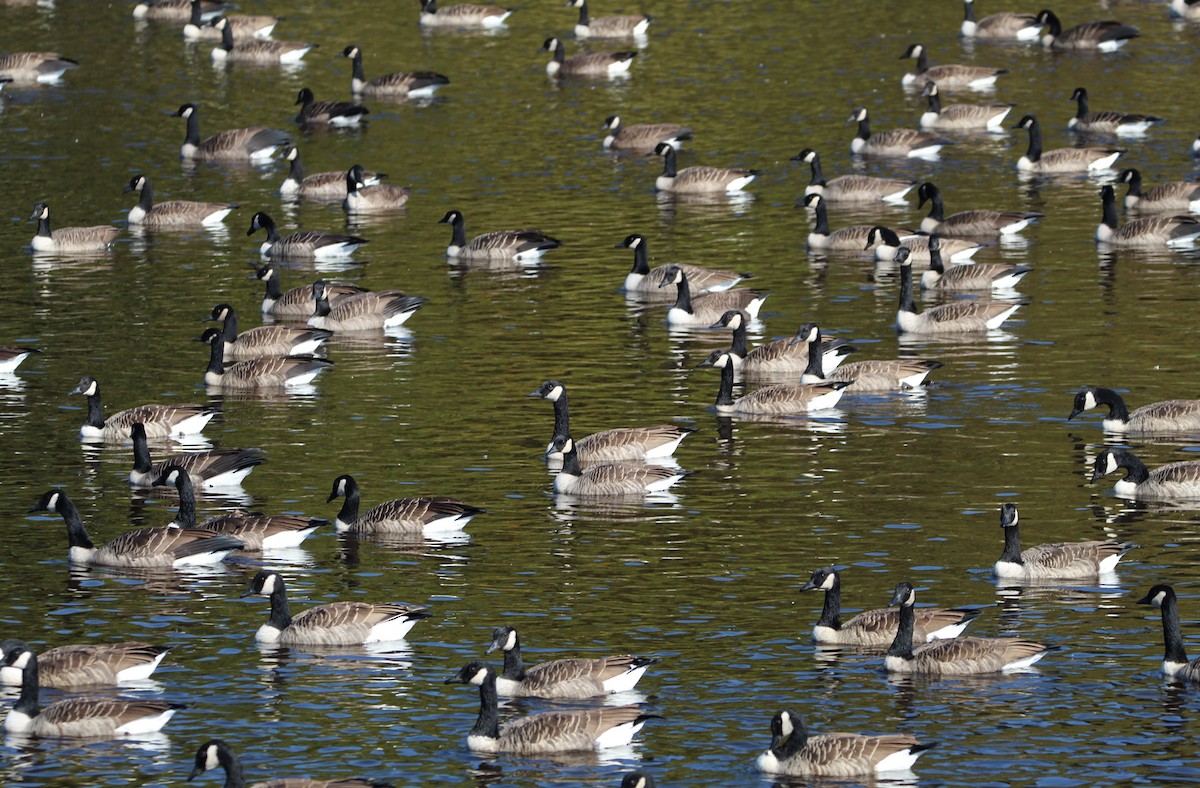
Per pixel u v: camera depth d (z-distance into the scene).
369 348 58.56
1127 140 86.31
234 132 86.44
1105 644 35.34
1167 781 29.81
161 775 30.86
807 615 37.12
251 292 65.31
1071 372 53.66
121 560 40.53
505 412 51.53
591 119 93.00
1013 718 32.28
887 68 101.75
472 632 36.53
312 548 41.62
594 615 37.25
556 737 31.31
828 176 81.75
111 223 75.62
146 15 118.25
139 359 57.12
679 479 45.47
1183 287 62.75
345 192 80.62
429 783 30.27
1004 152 86.06
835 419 50.16
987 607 37.22
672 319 60.62
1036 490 44.06
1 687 35.38
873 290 64.31
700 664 34.88
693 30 112.62
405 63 105.88
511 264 69.19
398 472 46.50
